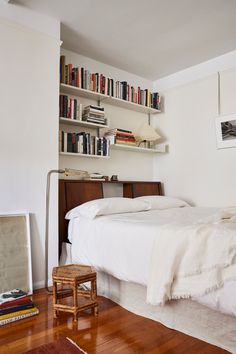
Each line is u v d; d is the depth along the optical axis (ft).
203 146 11.04
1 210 7.09
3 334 5.21
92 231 7.36
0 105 7.14
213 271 4.52
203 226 5.17
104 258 6.79
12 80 7.36
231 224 5.30
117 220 7.04
